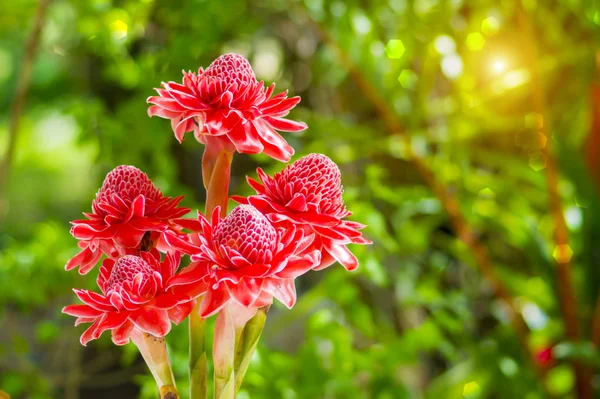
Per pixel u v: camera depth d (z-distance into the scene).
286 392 2.04
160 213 1.11
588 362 2.48
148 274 1.05
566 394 2.71
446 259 3.24
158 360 1.10
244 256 1.03
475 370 2.68
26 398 2.59
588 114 2.63
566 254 2.54
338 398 2.14
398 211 2.80
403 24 2.51
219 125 1.05
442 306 2.70
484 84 2.89
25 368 2.49
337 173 1.12
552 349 2.61
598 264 2.63
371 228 2.23
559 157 2.57
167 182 2.43
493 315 3.27
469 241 2.60
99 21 2.50
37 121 6.36
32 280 2.42
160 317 1.04
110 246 1.12
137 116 2.46
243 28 2.82
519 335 2.62
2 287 2.38
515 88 2.73
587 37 3.05
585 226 2.61
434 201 2.61
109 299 1.05
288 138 2.89
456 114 2.58
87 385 2.86
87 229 1.08
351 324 2.50
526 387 2.60
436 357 3.18
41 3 2.57
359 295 2.91
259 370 2.03
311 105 3.21
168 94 1.10
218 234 1.04
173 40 2.53
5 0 2.94
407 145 2.49
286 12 3.12
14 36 3.68
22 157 6.82
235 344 1.11
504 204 2.80
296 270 1.04
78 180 6.81
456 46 2.64
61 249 2.46
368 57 2.41
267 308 1.12
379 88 2.45
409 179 3.13
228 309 1.09
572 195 2.75
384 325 2.79
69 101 2.72
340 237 1.07
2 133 5.86
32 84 4.71
